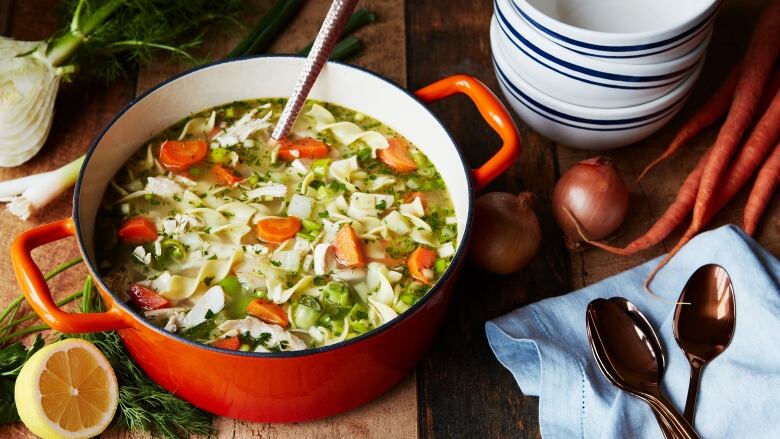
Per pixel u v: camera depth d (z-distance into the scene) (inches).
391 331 36.2
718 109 46.0
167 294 38.5
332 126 42.6
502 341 40.7
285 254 39.4
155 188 40.6
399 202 41.0
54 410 37.2
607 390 39.6
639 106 43.6
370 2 50.9
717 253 41.5
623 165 46.2
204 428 39.1
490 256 41.7
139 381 39.4
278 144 42.0
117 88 47.6
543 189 45.5
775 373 38.8
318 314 38.2
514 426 40.0
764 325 39.6
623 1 45.5
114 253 39.4
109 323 35.9
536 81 43.8
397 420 39.9
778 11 46.2
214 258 39.3
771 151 45.4
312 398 38.0
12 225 43.6
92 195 39.5
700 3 44.6
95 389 38.2
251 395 37.5
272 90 42.9
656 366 39.7
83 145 46.0
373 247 39.8
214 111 42.8
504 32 43.4
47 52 45.4
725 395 38.9
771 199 45.4
